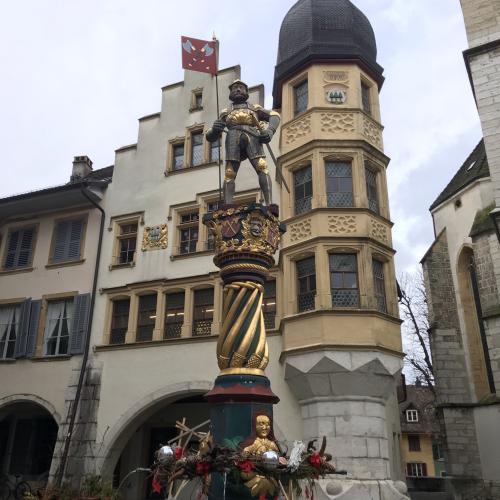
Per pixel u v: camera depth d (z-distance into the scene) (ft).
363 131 60.95
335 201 58.23
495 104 66.80
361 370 50.47
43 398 69.41
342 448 49.34
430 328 78.18
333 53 63.67
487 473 67.31
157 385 63.52
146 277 70.03
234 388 22.72
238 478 20.48
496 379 63.62
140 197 75.20
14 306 78.38
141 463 70.64
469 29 72.79
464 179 82.79
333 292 54.49
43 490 54.75
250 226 25.61
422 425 183.11
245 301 24.70
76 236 78.02
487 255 69.15
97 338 69.82
